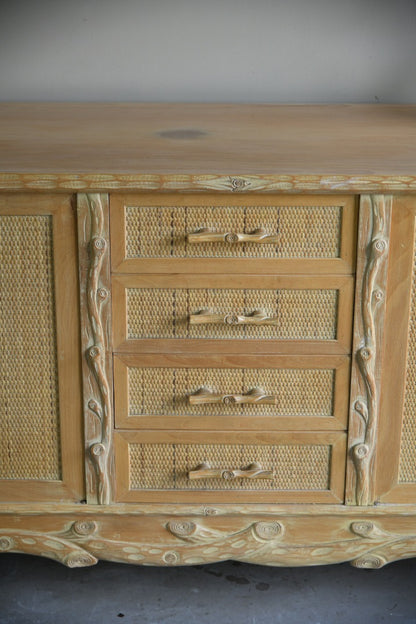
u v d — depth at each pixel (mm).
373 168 1262
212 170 1246
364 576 1614
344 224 1271
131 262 1289
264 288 1303
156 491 1394
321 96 1878
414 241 1278
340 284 1297
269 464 1387
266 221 1274
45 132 1533
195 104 1848
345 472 1382
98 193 1255
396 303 1306
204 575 1612
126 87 1875
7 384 1357
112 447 1375
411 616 1490
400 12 1826
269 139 1487
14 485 1402
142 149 1396
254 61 1858
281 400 1356
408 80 1867
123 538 1413
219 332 1325
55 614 1486
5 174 1233
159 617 1481
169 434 1368
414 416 1360
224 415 1361
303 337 1326
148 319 1319
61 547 1422
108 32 1845
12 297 1314
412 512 1387
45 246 1289
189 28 1842
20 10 1827
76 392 1355
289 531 1403
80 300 1308
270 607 1514
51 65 1864
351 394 1346
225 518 1396
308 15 1830
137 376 1348
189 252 1289
